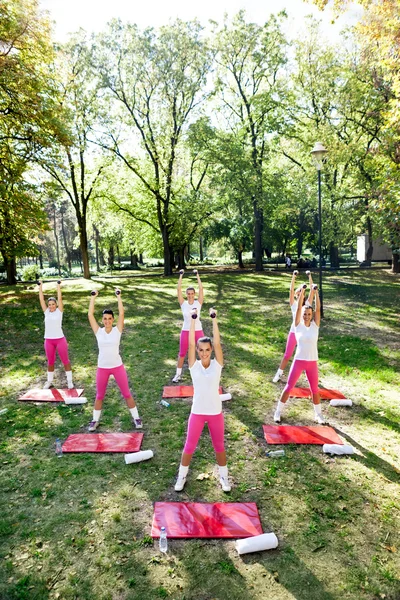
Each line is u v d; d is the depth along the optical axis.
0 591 3.57
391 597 3.52
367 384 8.39
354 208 26.44
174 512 4.52
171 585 3.63
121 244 47.00
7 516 4.53
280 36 27.03
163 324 14.09
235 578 3.71
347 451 5.73
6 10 15.65
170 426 6.64
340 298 18.25
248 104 28.83
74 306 17.66
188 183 36.00
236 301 18.25
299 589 3.59
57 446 5.86
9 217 18.73
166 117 27.77
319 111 28.67
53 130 17.27
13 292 22.67
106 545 4.10
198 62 26.16
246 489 4.98
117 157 28.19
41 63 18.77
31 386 8.48
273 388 8.28
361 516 4.51
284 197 29.28
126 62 25.67
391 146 16.31
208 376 4.77
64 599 3.50
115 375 6.38
